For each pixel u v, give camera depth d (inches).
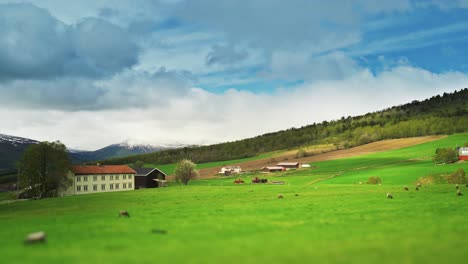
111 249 1056.2
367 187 3789.4
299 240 1183.6
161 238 1230.3
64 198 3671.3
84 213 2138.3
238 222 1589.6
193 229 1418.6
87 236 1270.9
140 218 1765.5
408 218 1665.8
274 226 1481.3
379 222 1560.0
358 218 1688.0
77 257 956.0
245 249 1051.9
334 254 989.2
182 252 1015.0
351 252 1010.7
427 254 984.3
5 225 1674.5
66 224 1612.9
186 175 5812.0
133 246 1096.8
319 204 2299.5
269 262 914.7
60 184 4773.6
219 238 1232.2
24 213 2401.6
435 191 3048.7
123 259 936.9
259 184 5300.2
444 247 1058.7
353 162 7859.3
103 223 1598.2
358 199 2559.1
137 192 4116.6
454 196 2608.3
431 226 1438.2
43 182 4530.0
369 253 998.4
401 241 1147.9
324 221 1606.8
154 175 6461.6
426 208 2005.4
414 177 4906.5
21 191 5054.1
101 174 5708.7
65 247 1080.8
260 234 1302.9
